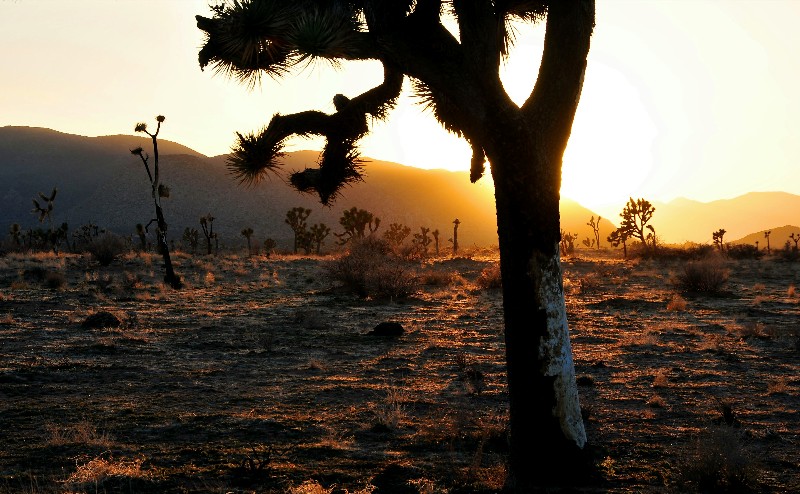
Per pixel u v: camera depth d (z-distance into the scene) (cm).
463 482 696
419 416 1015
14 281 3456
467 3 662
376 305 2692
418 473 734
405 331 1962
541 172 679
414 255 5506
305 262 5747
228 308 2541
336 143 766
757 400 1148
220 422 959
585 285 3466
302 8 642
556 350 688
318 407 1067
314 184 780
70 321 2031
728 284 3872
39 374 1288
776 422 1005
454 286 3628
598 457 814
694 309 2622
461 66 668
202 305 2636
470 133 700
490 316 2344
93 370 1340
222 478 709
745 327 1961
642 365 1472
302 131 756
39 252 7088
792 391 1214
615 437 915
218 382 1258
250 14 617
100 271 4403
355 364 1455
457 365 1441
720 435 774
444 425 937
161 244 3425
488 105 669
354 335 1875
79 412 1010
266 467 749
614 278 4297
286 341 1758
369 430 929
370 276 2973
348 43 621
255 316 2316
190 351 1596
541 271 684
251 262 5619
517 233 684
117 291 3044
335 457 799
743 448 793
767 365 1470
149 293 3080
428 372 1373
